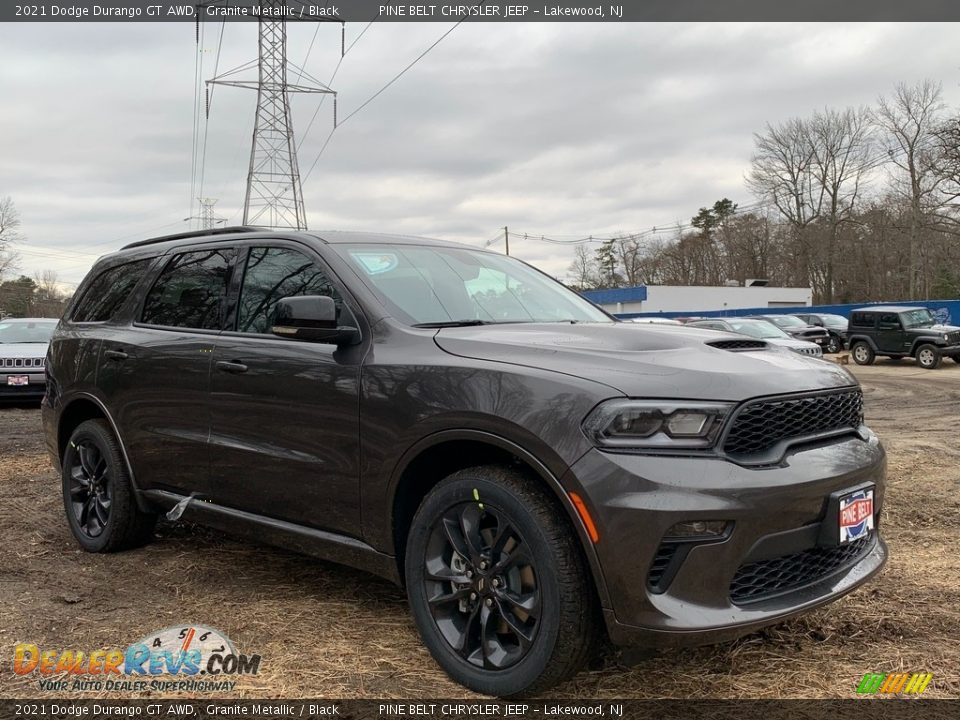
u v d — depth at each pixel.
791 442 2.58
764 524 2.40
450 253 3.93
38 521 5.14
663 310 48.91
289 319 2.96
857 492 2.69
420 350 2.93
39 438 8.77
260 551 4.43
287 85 31.02
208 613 3.46
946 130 39.34
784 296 50.78
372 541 3.03
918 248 48.81
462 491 2.71
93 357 4.43
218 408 3.60
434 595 2.82
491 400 2.60
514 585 2.62
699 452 2.39
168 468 3.91
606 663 2.94
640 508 2.30
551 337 2.91
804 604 2.54
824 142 57.16
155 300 4.27
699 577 2.36
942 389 15.38
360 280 3.27
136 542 4.42
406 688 2.75
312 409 3.17
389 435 2.88
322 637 3.19
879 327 22.48
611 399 2.41
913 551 4.43
